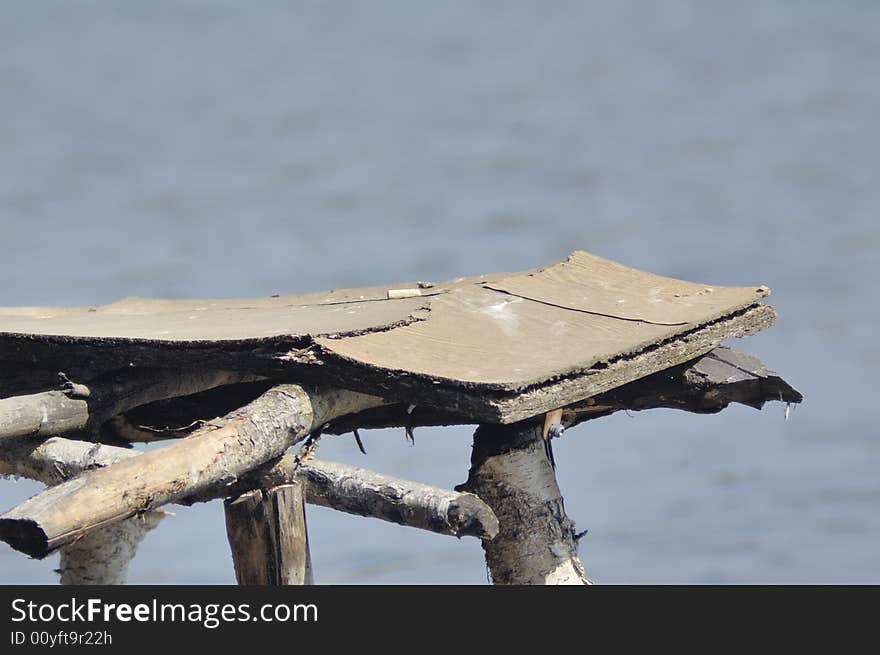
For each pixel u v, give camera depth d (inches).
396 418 1048.8
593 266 1213.7
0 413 928.9
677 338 1029.8
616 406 1122.7
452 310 1064.2
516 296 1114.7
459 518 846.5
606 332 1019.9
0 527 759.7
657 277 1197.1
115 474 797.2
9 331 1013.2
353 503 885.2
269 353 920.3
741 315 1099.9
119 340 965.2
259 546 894.4
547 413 980.6
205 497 927.7
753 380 1072.8
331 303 1163.9
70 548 1186.0
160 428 1040.8
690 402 1096.2
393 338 969.5
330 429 1053.2
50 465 935.0
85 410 968.9
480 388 860.0
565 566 985.5
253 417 882.1
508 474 987.9
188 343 940.6
